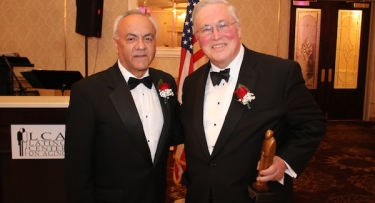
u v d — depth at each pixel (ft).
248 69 5.53
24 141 7.05
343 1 23.25
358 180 13.61
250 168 5.20
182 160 10.77
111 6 18.79
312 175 14.16
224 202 5.20
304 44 23.24
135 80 5.90
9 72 13.73
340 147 18.34
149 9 18.99
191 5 10.71
